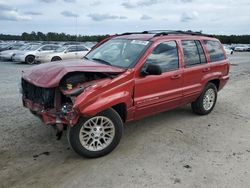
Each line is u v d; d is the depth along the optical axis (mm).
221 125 6348
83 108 4184
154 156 4723
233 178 4109
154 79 5277
